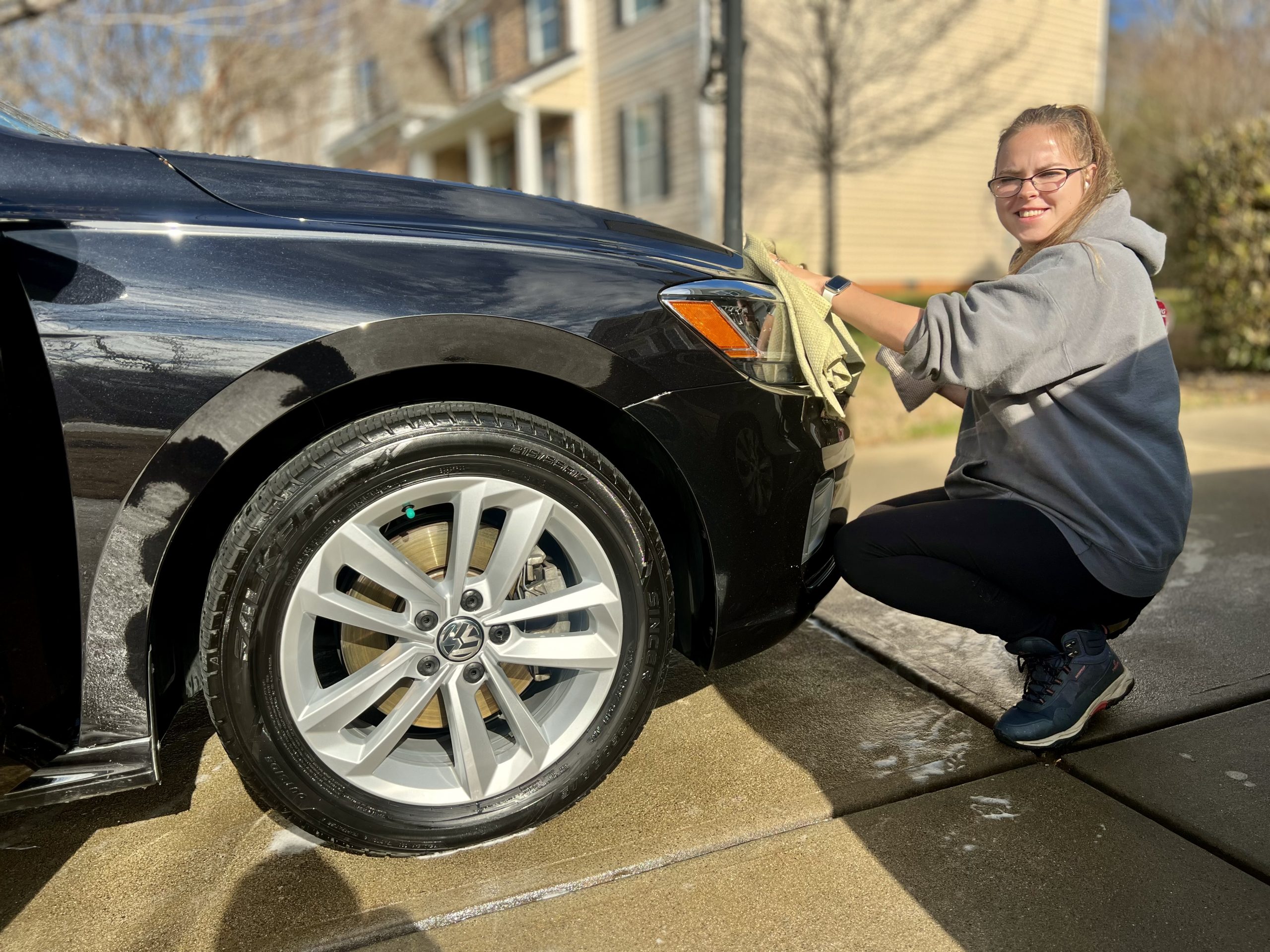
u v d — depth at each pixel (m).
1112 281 1.42
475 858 1.38
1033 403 1.50
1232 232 5.69
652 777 1.59
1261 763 1.56
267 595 1.21
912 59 9.94
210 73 6.25
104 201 1.20
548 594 1.44
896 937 1.19
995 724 1.71
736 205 3.24
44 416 1.15
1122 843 1.37
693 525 1.49
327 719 1.28
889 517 1.64
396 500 1.27
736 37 3.15
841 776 1.57
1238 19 12.33
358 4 7.25
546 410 1.50
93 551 1.16
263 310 1.20
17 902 1.31
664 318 1.40
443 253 1.31
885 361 1.62
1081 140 1.51
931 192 11.18
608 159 11.77
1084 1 11.81
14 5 3.98
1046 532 1.52
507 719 1.38
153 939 1.23
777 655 2.11
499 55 13.81
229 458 1.19
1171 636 2.09
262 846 1.42
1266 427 4.47
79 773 1.19
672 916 1.25
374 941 1.22
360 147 16.97
